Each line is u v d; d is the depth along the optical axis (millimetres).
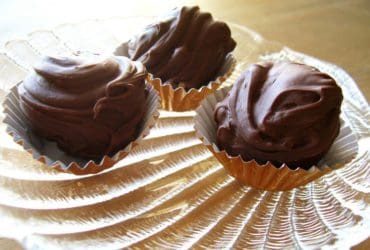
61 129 119
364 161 134
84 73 119
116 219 113
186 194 123
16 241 102
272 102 114
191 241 109
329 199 123
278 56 181
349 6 229
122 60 130
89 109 118
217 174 131
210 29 156
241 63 179
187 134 145
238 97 122
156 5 214
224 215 118
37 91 119
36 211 110
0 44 162
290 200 124
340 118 136
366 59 184
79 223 110
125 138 124
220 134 122
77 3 210
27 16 195
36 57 162
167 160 134
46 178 121
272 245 110
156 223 113
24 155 126
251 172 119
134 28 186
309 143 114
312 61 174
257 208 121
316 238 111
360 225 112
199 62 154
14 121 123
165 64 151
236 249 108
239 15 210
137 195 121
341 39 198
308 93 114
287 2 226
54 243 102
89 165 118
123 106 121
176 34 152
